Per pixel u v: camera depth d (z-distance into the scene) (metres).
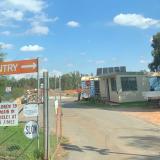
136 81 37.59
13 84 27.44
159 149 14.82
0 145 13.71
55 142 15.52
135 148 15.04
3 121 11.60
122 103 36.69
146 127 20.55
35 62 11.86
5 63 11.84
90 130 19.58
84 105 36.72
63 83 61.12
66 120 23.69
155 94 32.12
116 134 18.34
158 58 41.62
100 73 43.47
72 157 13.48
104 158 13.34
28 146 13.52
